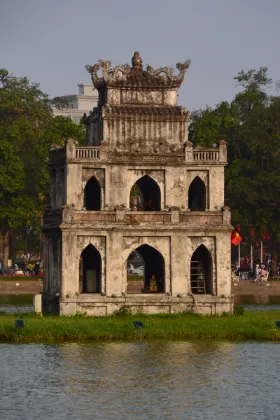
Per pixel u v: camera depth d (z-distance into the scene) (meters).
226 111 176.75
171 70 104.56
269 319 100.25
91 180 105.44
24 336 92.00
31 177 170.88
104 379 78.50
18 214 165.12
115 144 102.50
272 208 163.88
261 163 169.38
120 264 101.38
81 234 100.81
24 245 194.75
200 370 81.62
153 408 71.12
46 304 105.50
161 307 102.00
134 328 93.81
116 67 104.06
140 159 102.50
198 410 70.88
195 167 103.25
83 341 92.12
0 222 169.38
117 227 101.25
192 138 175.62
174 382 77.88
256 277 161.38
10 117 186.12
